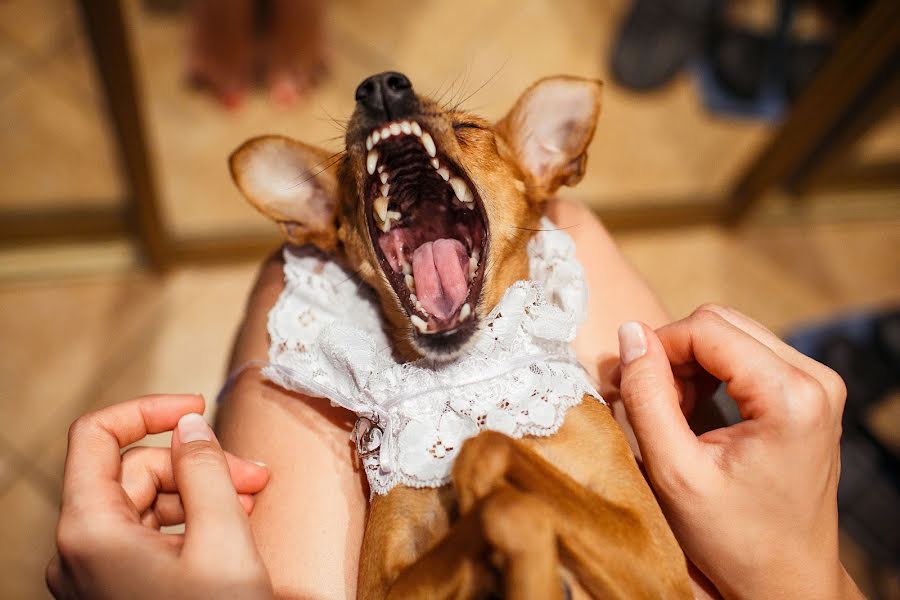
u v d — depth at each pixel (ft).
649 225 3.05
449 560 1.11
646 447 1.20
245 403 1.36
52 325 2.69
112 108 2.30
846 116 2.85
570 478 1.20
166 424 1.26
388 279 1.38
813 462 1.14
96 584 1.07
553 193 1.52
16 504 2.37
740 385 1.18
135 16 3.04
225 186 2.91
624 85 3.23
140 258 2.82
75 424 1.20
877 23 2.45
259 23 2.91
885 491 2.18
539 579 1.05
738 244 3.08
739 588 1.19
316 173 1.47
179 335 2.72
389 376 1.28
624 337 1.24
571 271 1.39
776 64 3.22
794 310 2.97
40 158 2.82
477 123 1.48
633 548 1.14
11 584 2.27
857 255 3.10
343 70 3.14
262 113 3.03
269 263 1.50
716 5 3.26
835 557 1.18
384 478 1.24
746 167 3.06
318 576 1.23
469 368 1.28
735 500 1.15
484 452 1.13
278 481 1.29
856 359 2.23
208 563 1.07
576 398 1.27
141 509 1.24
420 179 1.53
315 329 1.34
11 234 2.76
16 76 2.90
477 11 3.32
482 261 1.40
